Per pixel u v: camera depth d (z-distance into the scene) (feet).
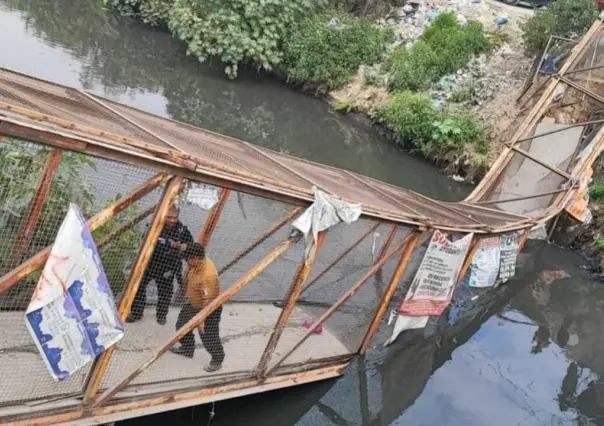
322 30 60.75
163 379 19.27
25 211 19.44
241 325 23.30
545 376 28.35
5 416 15.53
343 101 57.06
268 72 63.31
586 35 45.47
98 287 15.11
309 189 20.29
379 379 25.34
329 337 25.95
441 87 55.42
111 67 59.06
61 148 13.87
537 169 42.22
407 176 48.34
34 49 58.39
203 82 59.98
